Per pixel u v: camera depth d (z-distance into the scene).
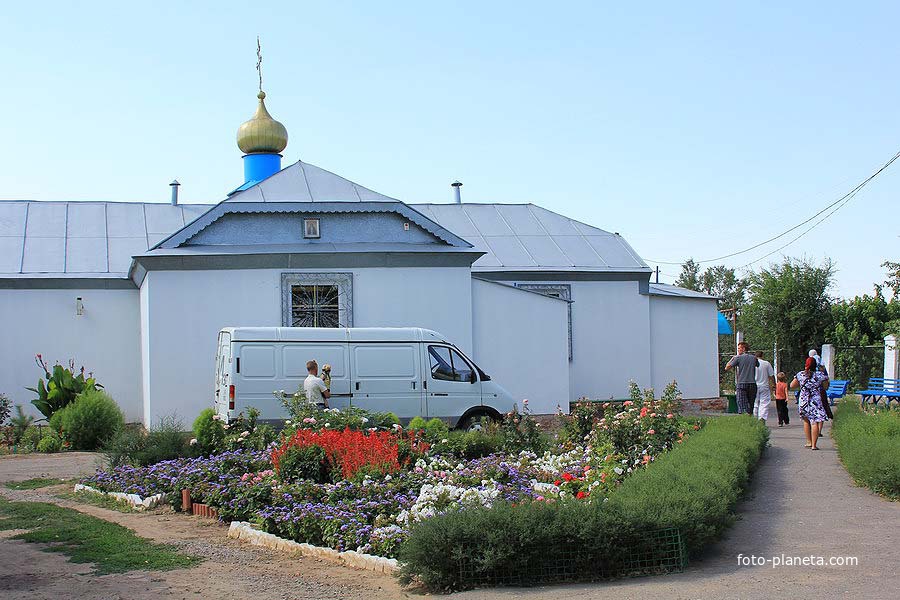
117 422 19.16
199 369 20.77
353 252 21.75
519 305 23.48
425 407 18.27
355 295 21.78
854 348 34.03
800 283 38.38
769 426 23.20
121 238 25.34
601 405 16.89
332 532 9.78
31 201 26.38
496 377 23.19
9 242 24.31
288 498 10.74
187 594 7.91
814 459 15.77
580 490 10.78
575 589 7.79
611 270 26.62
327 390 16.92
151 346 20.53
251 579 8.50
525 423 15.65
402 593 8.02
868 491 12.48
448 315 22.31
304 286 21.61
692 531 8.52
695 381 27.58
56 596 7.76
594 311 26.55
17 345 22.86
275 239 21.94
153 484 12.89
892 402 24.62
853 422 16.08
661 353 27.27
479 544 8.10
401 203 22.39
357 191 22.72
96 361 23.39
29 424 20.83
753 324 39.56
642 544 8.27
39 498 12.93
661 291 28.98
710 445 12.95
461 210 29.12
